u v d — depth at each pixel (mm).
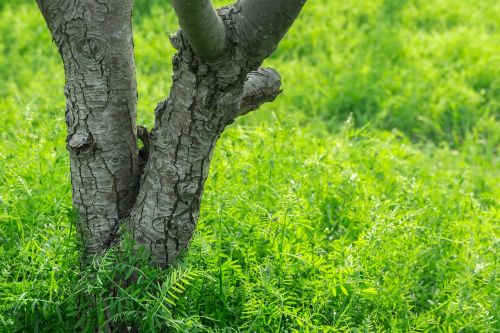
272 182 3980
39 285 2840
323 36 7430
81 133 2635
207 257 3020
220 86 2424
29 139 4191
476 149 5785
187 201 2658
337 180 4176
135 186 2789
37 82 6078
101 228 2764
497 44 7203
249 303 2885
